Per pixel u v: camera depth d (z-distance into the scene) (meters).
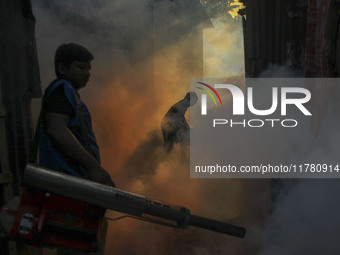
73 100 1.60
